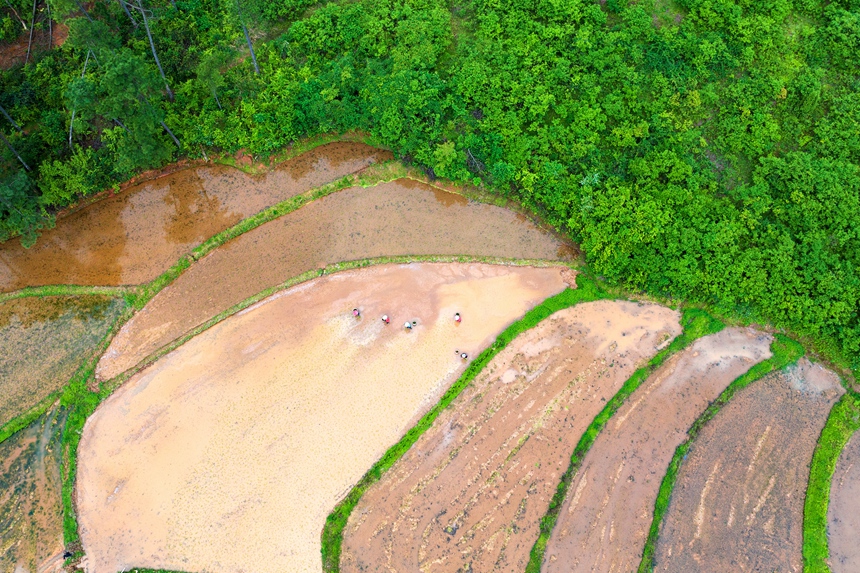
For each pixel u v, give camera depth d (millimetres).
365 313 34906
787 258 34531
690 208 35344
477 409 33250
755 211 35781
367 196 37438
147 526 30812
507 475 32188
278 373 33562
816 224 35625
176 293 34875
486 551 31016
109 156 35625
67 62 37000
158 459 31812
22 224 32312
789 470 32594
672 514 31656
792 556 31203
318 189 37125
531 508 31688
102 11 37625
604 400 33625
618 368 34219
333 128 37156
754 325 35188
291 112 36500
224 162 37406
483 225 37062
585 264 36156
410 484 31891
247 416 32719
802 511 31875
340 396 33312
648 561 30688
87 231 35781
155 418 32469
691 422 33281
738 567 30969
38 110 36188
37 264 35094
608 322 35125
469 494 31844
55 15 33156
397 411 33156
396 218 37031
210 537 30750
